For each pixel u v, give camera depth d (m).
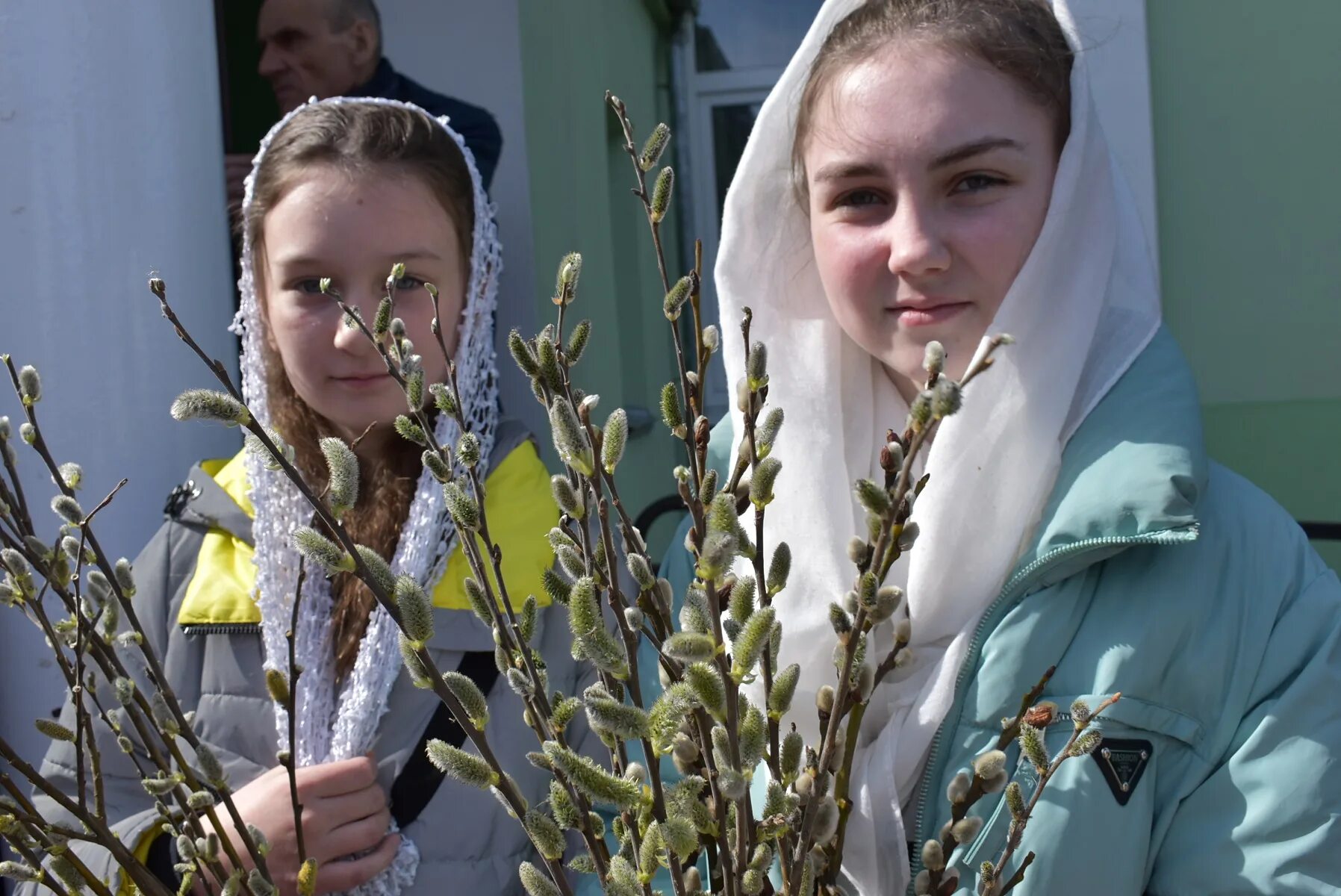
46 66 1.92
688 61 3.99
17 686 1.88
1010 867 1.11
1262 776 1.10
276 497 1.52
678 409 0.85
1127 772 1.12
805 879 0.79
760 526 0.79
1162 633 1.15
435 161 1.58
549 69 2.84
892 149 1.21
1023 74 1.24
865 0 1.38
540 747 1.47
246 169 2.32
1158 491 1.14
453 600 1.47
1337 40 2.31
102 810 0.97
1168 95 2.41
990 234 1.21
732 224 1.42
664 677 0.86
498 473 1.60
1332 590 1.20
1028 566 1.18
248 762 1.47
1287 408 2.39
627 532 0.87
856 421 1.38
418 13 2.56
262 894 0.92
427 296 1.54
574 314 2.97
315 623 1.50
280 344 1.53
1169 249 2.44
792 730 0.79
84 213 1.94
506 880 1.43
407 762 1.43
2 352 1.92
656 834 0.71
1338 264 2.35
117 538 1.93
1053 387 1.23
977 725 1.17
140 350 1.96
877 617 0.74
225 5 3.15
